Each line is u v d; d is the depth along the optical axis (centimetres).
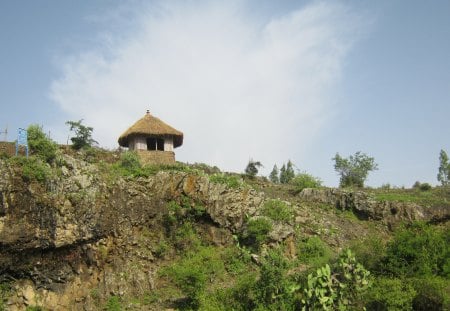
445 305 2116
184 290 2483
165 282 2727
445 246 2591
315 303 2230
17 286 2456
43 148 2702
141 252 2834
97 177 2861
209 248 2994
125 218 2867
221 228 3058
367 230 3428
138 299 2598
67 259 2598
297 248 3042
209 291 2602
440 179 4881
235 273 2792
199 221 3094
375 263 2573
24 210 2489
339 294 2255
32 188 2538
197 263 2836
